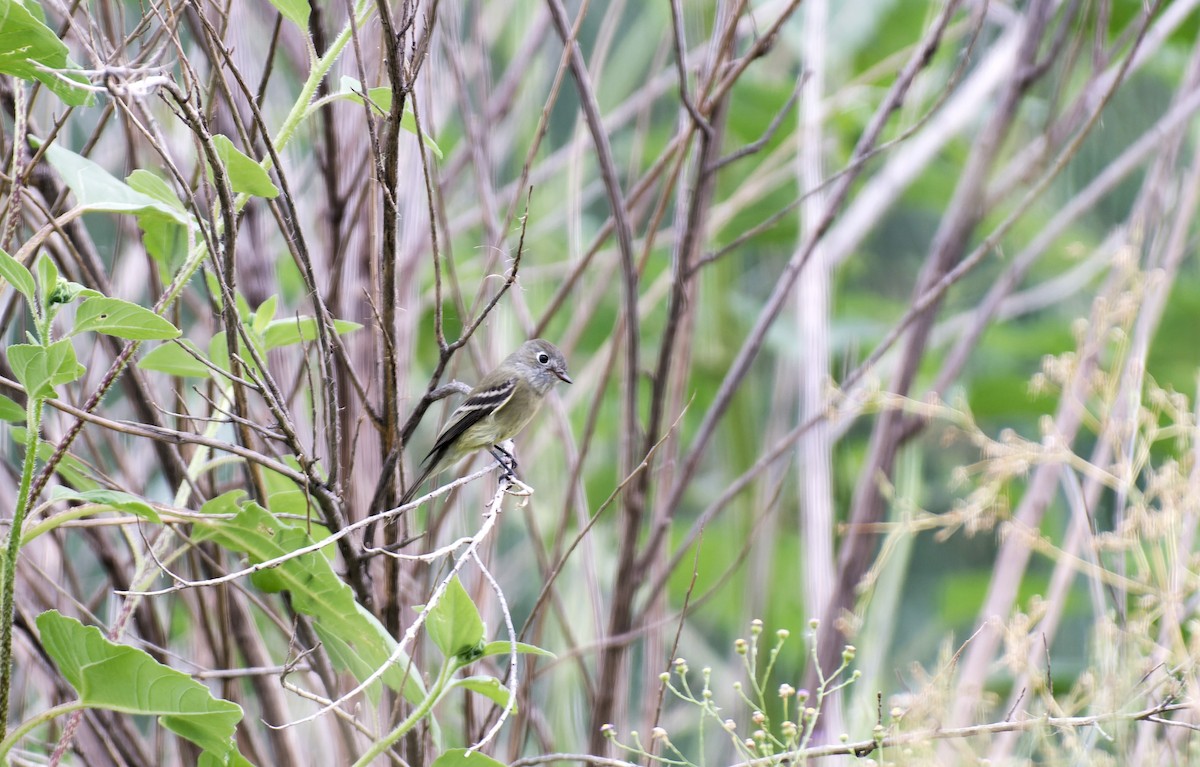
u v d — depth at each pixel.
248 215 9.58
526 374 10.99
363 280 9.49
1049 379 12.84
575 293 16.23
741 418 15.23
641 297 16.78
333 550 7.67
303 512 8.40
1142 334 9.82
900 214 18.66
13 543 5.96
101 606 10.82
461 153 11.91
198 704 6.24
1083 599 14.28
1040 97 15.95
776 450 10.10
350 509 8.76
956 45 16.05
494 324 11.25
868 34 15.38
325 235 9.57
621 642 9.35
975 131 16.66
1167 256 11.95
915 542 17.36
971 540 17.36
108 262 11.68
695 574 7.44
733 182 15.88
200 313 10.77
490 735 6.01
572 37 9.00
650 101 11.99
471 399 10.85
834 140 14.34
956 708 9.34
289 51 10.28
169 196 7.27
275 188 6.95
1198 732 7.37
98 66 6.53
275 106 10.43
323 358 6.96
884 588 10.73
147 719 10.98
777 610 14.63
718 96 9.30
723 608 16.03
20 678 9.62
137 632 9.21
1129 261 9.49
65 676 6.21
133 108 8.65
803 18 15.26
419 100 9.69
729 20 9.62
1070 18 12.08
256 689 9.09
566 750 10.31
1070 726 7.12
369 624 7.12
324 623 7.40
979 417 15.80
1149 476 8.77
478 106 10.99
